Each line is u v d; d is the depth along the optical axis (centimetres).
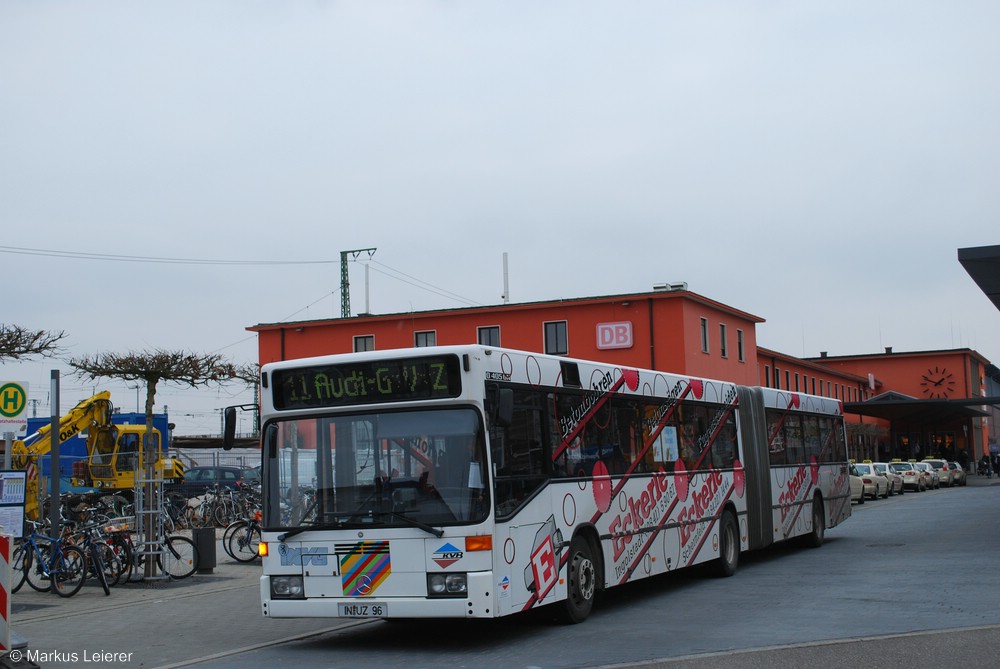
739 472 1772
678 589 1538
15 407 1681
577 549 1231
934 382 9494
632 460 1397
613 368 1379
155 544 1753
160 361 1847
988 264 2241
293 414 1131
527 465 1141
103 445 3142
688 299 4762
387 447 1093
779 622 1170
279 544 1109
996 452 8500
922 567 1692
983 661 906
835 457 2359
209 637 1211
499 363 1115
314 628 1276
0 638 984
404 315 5191
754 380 5553
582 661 975
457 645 1107
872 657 935
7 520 1485
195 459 4522
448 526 1053
